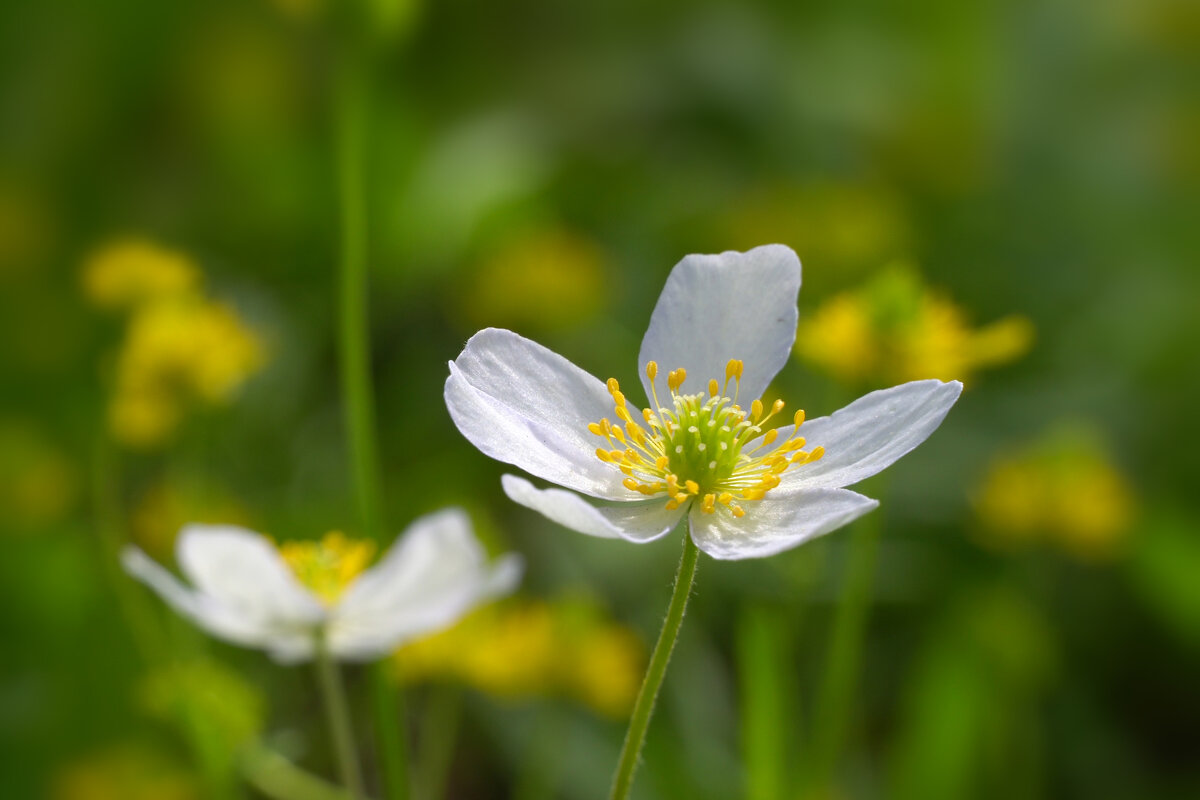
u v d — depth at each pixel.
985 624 0.31
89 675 0.31
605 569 0.37
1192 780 0.34
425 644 0.28
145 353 0.29
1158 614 0.37
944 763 0.29
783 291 0.23
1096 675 0.37
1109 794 0.34
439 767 0.30
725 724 0.33
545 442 0.23
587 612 0.29
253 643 0.24
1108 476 0.36
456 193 0.48
